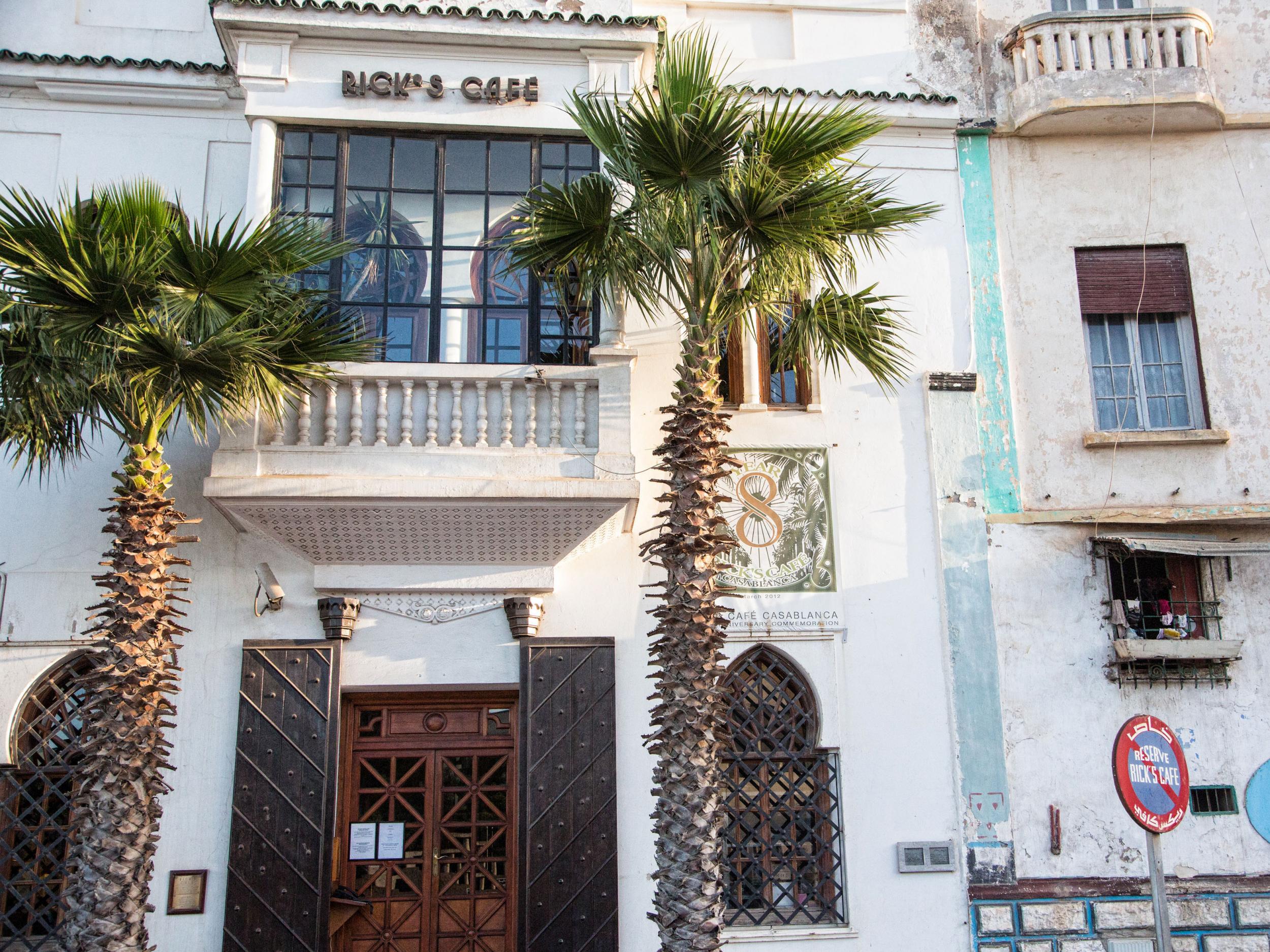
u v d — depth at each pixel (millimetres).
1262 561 10453
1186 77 10969
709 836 7273
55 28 10492
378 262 9367
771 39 11438
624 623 9719
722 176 7941
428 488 8680
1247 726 10070
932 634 10031
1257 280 11086
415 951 9273
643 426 10133
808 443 10281
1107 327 11180
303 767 9039
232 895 8766
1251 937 9648
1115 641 10055
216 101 10328
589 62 9680
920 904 9508
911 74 11422
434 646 9508
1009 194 11203
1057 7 11867
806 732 9797
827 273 8602
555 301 9461
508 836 9500
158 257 7375
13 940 8695
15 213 7383
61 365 7375
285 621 9422
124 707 7117
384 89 9430
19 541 9367
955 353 10758
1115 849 9766
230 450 8695
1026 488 10547
